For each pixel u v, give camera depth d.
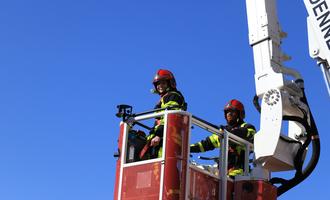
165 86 9.11
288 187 9.08
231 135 8.89
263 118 8.96
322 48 8.85
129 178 8.27
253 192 8.58
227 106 9.72
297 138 9.33
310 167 9.06
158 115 8.29
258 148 8.89
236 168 9.09
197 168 8.27
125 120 8.55
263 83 9.20
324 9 8.91
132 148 8.50
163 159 8.02
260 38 9.42
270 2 9.60
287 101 8.95
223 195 8.48
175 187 7.88
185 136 8.12
